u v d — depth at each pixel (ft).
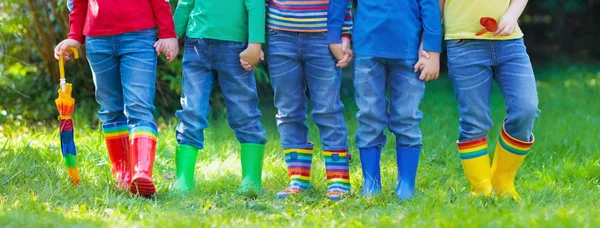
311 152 17.51
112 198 15.78
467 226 12.44
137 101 16.53
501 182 16.83
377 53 15.87
